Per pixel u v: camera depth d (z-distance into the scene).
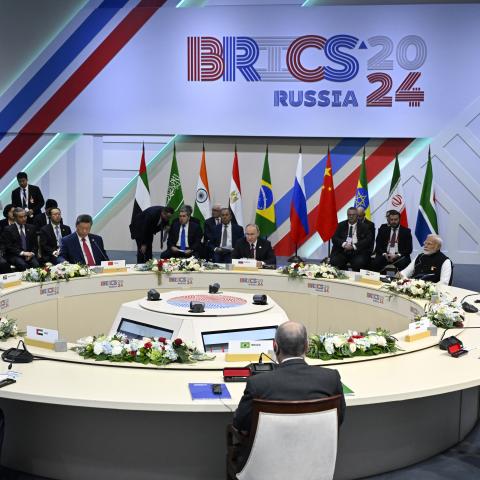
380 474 3.33
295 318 6.19
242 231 8.60
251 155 10.77
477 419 4.09
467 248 10.41
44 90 10.70
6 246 7.91
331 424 2.46
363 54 10.24
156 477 3.10
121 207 11.03
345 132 10.38
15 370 3.19
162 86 10.56
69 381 3.04
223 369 3.20
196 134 10.60
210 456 3.08
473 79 10.12
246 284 6.34
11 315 5.20
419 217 10.01
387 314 5.37
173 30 10.45
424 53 10.16
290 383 2.51
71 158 10.96
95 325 5.99
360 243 8.27
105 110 10.68
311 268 6.12
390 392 2.94
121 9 10.49
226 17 10.37
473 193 10.29
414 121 10.28
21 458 3.26
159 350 3.29
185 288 6.34
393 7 10.12
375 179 10.59
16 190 9.94
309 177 10.71
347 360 3.40
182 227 8.52
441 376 3.19
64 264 5.89
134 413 3.08
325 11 10.23
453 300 4.65
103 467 3.12
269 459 2.44
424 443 3.50
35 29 10.61
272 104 10.43
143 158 10.03
